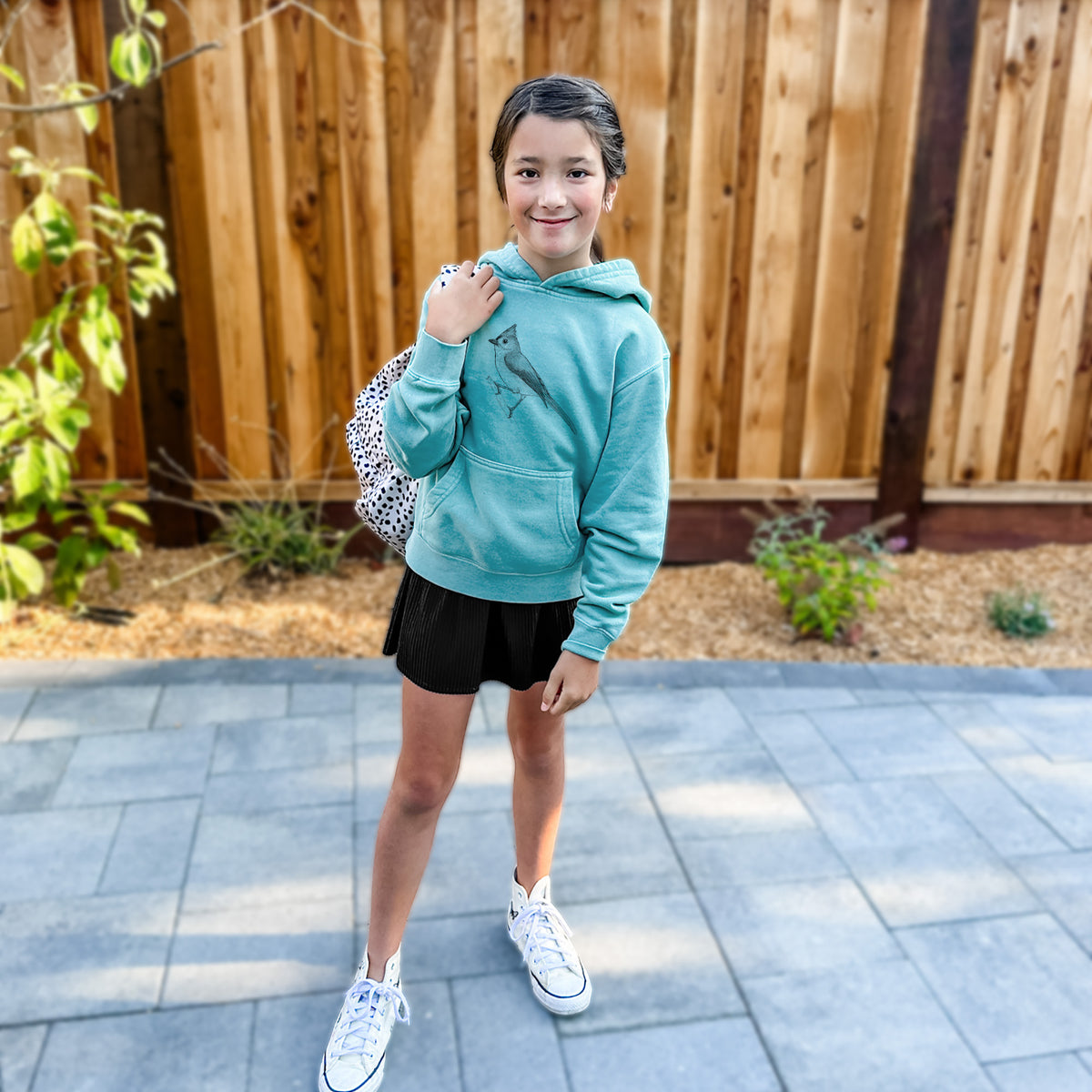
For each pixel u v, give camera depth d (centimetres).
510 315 139
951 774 275
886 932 214
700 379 425
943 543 457
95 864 231
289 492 427
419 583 162
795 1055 183
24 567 342
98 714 299
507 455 143
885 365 426
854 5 382
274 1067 178
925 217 404
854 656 359
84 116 326
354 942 209
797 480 443
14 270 400
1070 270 420
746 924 216
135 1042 183
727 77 387
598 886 227
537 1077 177
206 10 375
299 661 340
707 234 405
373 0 373
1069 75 396
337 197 398
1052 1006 194
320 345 417
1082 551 455
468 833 245
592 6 379
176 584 407
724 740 292
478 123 392
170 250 399
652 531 149
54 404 336
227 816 251
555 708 155
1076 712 312
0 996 192
